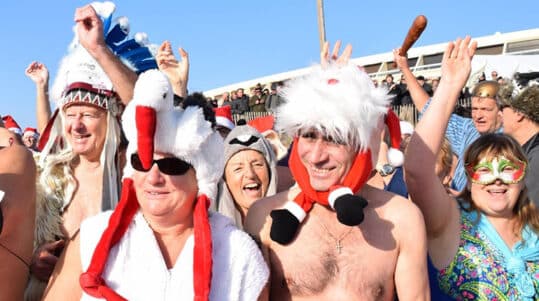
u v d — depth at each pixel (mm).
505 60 12836
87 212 2676
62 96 2688
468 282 2555
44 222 2566
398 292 2230
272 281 2230
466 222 2660
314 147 2150
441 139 2426
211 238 1966
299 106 2131
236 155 3328
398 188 3039
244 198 3346
